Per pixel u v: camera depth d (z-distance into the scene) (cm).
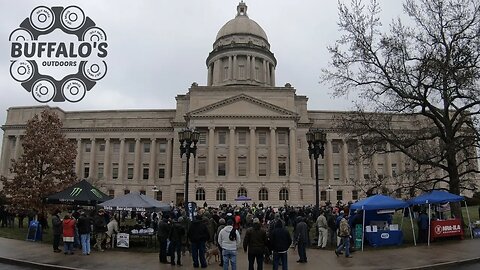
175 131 7738
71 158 3734
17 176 3484
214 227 2091
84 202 2512
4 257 1894
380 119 2870
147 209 2402
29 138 3644
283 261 1421
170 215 2503
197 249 1683
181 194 7312
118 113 8494
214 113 7288
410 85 2667
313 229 3178
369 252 2092
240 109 7319
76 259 1872
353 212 2388
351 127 2956
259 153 7319
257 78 9175
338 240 2097
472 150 2761
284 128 7338
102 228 2200
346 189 7762
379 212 2445
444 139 2714
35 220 2702
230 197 7006
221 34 9862
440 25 2639
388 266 1662
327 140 7919
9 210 3419
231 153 7188
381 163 7981
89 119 8431
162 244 1809
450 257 1828
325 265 1720
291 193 7012
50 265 1694
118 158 8288
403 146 2855
